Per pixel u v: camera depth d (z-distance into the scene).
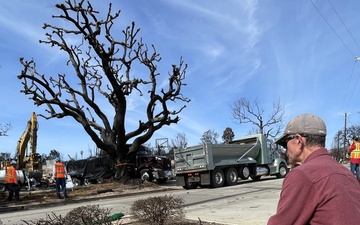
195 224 7.30
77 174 28.27
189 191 17.80
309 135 2.37
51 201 15.47
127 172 21.58
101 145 21.33
